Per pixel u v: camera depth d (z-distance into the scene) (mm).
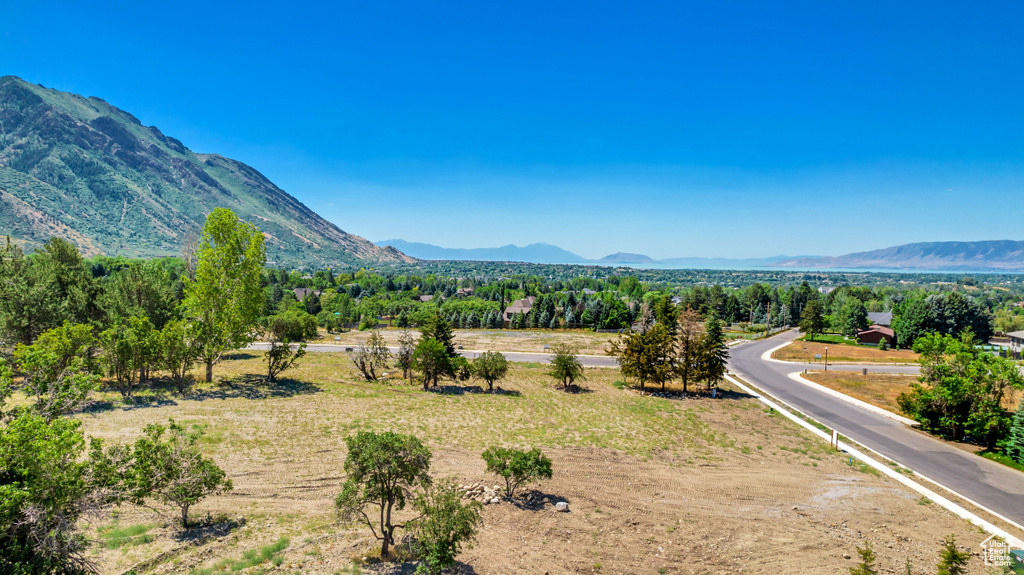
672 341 54281
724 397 50188
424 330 59562
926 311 80188
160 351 39031
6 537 13133
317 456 27750
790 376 61156
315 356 66000
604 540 20750
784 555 20000
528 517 22359
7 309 43281
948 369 37469
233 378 47062
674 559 19469
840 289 154750
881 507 25516
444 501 16984
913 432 39156
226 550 17562
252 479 24359
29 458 13234
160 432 18766
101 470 15844
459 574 16922
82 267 64250
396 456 16562
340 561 17094
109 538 17734
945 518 24594
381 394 44594
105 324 50031
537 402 45188
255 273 45875
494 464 24266
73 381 18547
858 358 73250
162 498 21078
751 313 135500
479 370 49156
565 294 190125
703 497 26141
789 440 36906
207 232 44156
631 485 27328
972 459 33219
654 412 43438
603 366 66062
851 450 34781
